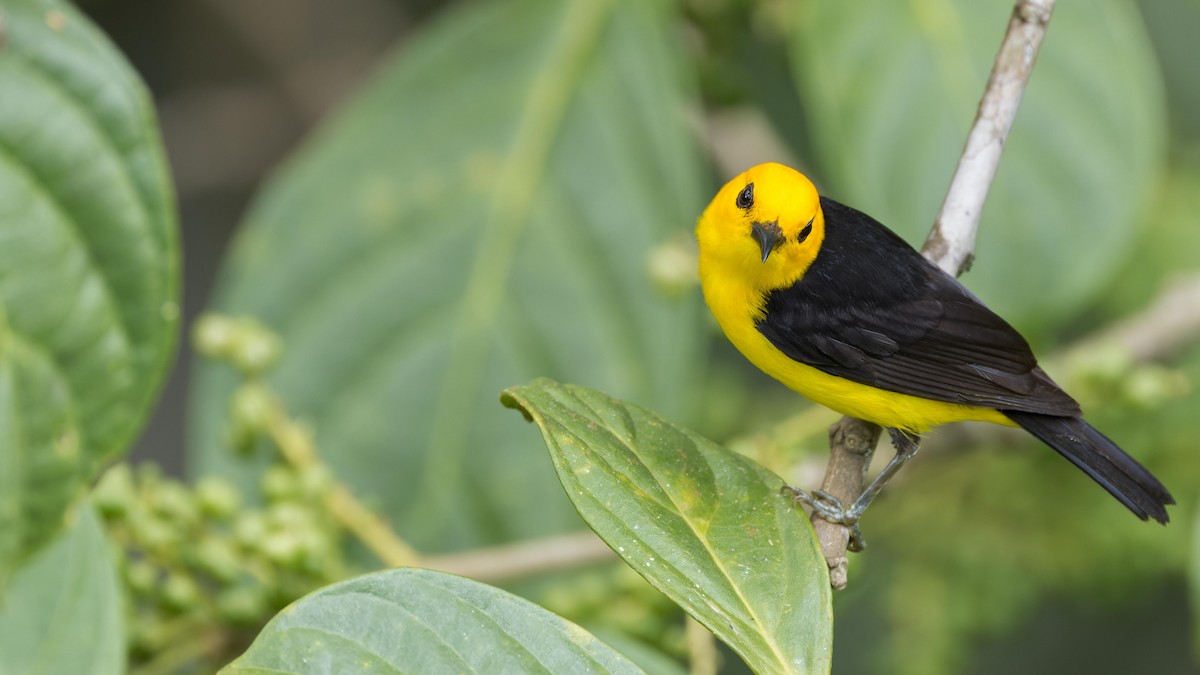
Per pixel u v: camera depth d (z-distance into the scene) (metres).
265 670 5.47
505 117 11.69
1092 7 11.09
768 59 14.38
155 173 7.86
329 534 9.31
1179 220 13.73
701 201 14.88
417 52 11.83
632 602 9.14
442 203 11.55
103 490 8.73
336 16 18.30
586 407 6.54
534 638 5.67
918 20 10.88
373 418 11.23
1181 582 14.23
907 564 12.65
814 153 14.82
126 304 7.81
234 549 8.74
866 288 8.98
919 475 12.77
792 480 9.05
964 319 8.84
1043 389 8.67
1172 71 14.66
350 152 11.63
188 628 8.91
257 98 18.25
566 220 11.53
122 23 18.20
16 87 7.73
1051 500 12.55
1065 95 10.94
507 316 11.41
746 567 6.14
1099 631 14.42
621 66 11.77
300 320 11.36
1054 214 10.80
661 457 6.49
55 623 7.29
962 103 10.78
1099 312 13.83
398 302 11.39
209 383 10.55
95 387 7.73
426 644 5.61
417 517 11.08
